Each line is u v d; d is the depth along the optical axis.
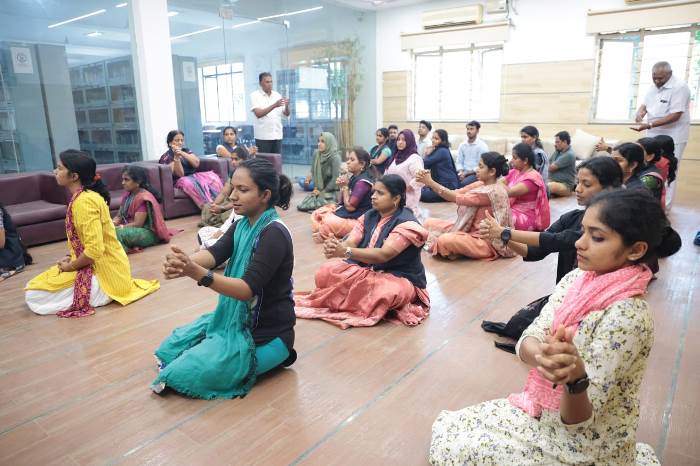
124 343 2.50
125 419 1.87
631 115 7.02
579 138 6.99
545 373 1.03
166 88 5.93
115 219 4.11
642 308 1.13
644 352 1.17
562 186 6.25
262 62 7.27
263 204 1.99
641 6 6.48
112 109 5.71
